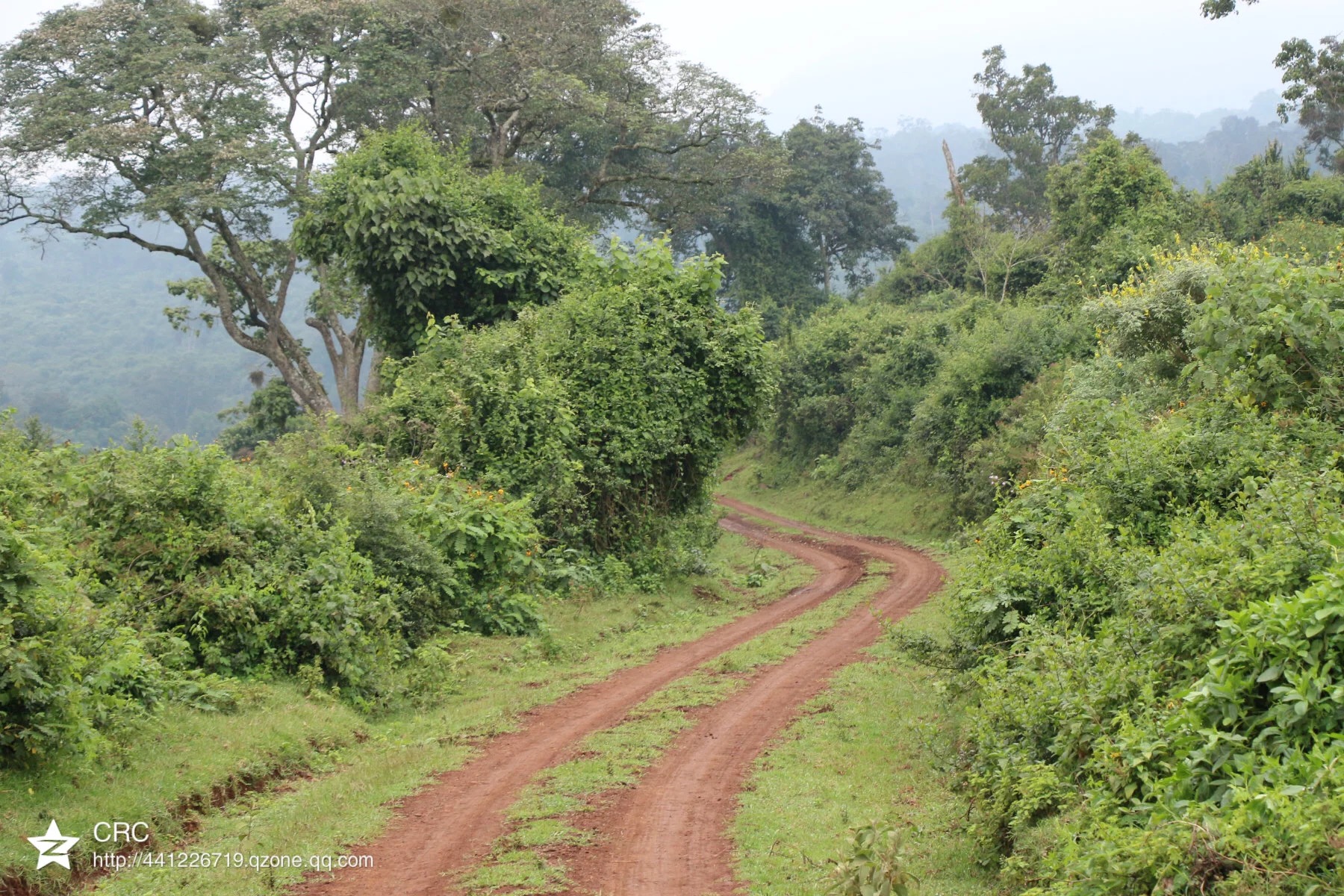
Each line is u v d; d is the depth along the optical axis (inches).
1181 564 289.4
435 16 1398.9
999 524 430.9
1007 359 1162.0
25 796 281.4
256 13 1412.4
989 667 342.6
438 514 589.0
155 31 1380.4
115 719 335.9
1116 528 396.8
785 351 1803.6
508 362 743.1
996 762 291.0
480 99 1438.2
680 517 881.5
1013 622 374.3
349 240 874.8
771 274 2429.9
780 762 365.4
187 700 381.1
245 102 1368.1
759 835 291.4
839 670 513.3
